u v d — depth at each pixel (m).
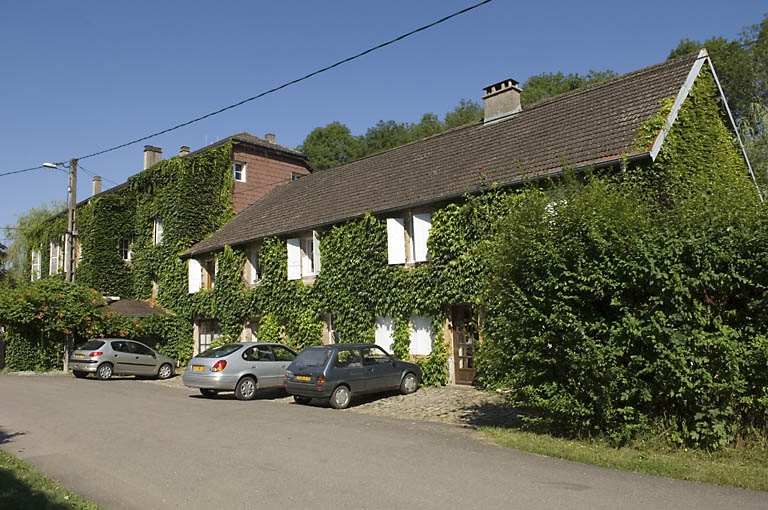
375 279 18.16
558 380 8.55
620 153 13.34
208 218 28.52
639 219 8.06
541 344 8.56
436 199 16.33
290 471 7.06
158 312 27.28
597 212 8.30
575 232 8.45
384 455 7.86
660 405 7.77
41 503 5.76
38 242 38.19
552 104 18.61
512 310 8.88
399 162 21.62
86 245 30.91
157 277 29.48
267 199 27.95
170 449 8.43
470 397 13.81
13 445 8.90
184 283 27.14
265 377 15.47
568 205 8.64
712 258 7.39
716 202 7.73
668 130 13.68
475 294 15.10
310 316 20.52
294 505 5.78
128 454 8.15
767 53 28.62
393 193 18.95
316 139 55.38
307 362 13.50
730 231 7.37
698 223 7.65
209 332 26.33
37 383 18.95
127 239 32.06
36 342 24.11
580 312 8.33
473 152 18.55
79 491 6.43
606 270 8.02
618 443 7.86
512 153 16.70
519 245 8.83
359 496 6.02
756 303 7.18
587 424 8.10
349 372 13.33
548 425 9.06
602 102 16.59
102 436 9.50
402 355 17.23
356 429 9.98
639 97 15.48
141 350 21.78
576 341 8.18
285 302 21.67
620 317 7.94
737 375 6.98
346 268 19.12
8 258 46.81
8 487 6.31
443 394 14.49
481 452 8.00
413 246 17.00
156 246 29.17
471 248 15.38
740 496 5.83
